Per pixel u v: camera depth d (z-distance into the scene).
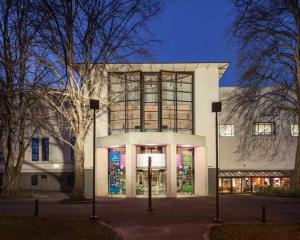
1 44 35.28
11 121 38.38
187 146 45.59
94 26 31.47
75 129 32.44
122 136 43.44
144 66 45.94
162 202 31.45
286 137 50.75
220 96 53.50
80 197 31.36
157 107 46.41
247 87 41.69
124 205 28.20
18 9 34.47
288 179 54.78
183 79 47.69
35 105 38.00
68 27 30.81
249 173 55.00
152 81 45.44
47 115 44.00
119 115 46.44
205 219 21.22
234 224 19.38
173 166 42.94
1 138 42.03
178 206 27.64
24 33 34.62
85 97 32.56
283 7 27.17
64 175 58.84
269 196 36.75
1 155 59.69
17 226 18.12
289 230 17.38
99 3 31.25
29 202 31.45
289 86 39.72
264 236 16.34
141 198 39.94
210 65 47.56
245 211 25.06
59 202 30.94
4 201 32.84
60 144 59.06
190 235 17.11
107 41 32.22
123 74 44.38
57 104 35.25
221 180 54.78
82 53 31.89
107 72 38.97
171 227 18.84
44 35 31.69
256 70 38.69
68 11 30.45
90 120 33.50
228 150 55.47
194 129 47.31
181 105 47.34
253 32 36.19
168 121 46.56
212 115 47.53
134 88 43.62
